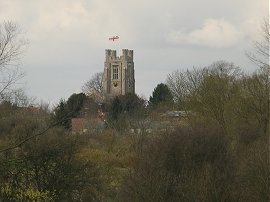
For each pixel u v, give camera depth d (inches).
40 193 1866.4
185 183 1999.3
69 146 2150.6
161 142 2236.7
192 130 2304.4
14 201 1779.0
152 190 1974.7
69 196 2135.8
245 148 2402.8
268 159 2074.3
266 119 3400.6
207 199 1958.7
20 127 1941.4
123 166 2997.0
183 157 2175.2
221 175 2027.6
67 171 2132.1
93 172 2269.9
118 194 2171.5
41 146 1977.1
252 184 2053.4
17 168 1813.5
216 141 2263.8
